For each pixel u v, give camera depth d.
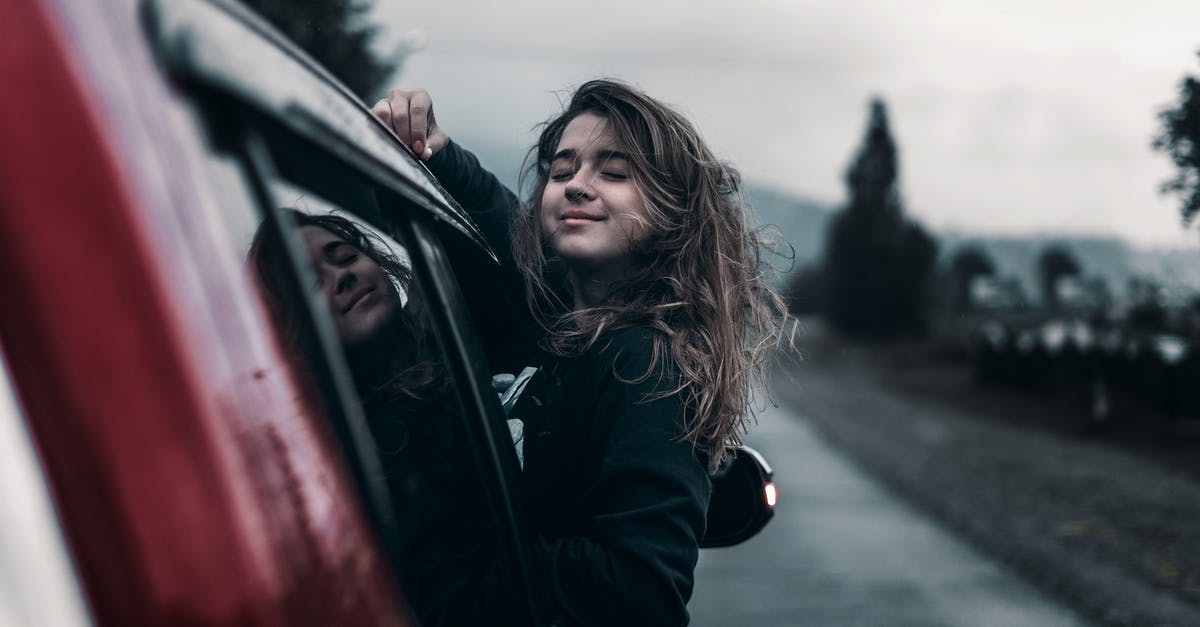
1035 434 20.47
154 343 0.74
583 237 1.91
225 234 0.86
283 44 1.06
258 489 0.79
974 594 7.25
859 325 74.75
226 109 0.91
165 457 0.74
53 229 0.73
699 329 1.85
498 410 1.66
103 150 0.73
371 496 1.10
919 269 75.00
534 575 1.58
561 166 1.97
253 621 0.76
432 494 1.33
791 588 7.30
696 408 1.75
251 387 0.83
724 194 2.05
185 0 0.85
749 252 2.12
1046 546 8.95
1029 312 54.47
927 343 63.31
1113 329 26.00
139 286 0.74
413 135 2.07
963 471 14.43
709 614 6.57
